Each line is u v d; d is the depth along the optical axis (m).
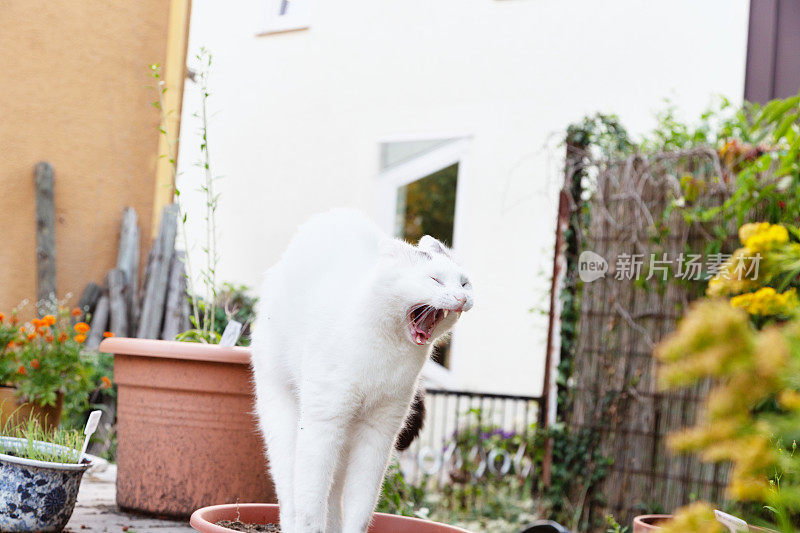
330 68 8.70
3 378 4.05
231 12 9.31
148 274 5.34
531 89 7.56
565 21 7.48
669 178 4.43
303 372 2.13
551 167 7.25
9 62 4.93
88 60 5.29
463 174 7.83
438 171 8.08
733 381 1.06
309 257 2.28
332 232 2.33
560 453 4.83
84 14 5.25
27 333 4.25
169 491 3.02
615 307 4.66
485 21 7.86
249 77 9.18
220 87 9.30
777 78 5.76
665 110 6.48
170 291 5.37
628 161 4.62
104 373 4.97
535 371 7.16
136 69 5.53
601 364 4.71
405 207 8.22
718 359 1.00
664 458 4.45
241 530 2.40
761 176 4.09
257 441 3.05
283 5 9.20
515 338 7.32
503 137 7.63
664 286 4.48
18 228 4.97
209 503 3.02
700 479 4.30
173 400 3.02
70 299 5.19
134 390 3.09
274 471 2.26
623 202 4.65
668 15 7.01
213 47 9.32
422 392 2.68
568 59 7.43
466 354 7.61
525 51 7.64
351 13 8.63
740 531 1.22
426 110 8.11
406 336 2.04
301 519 2.05
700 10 6.84
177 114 5.77
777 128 3.46
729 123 4.49
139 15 5.53
